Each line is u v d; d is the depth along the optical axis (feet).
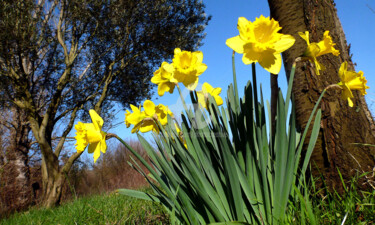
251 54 1.07
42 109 9.90
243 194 1.27
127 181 11.03
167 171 1.30
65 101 9.99
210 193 1.26
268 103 1.50
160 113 1.60
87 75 10.21
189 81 1.28
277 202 1.21
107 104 10.71
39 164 10.34
